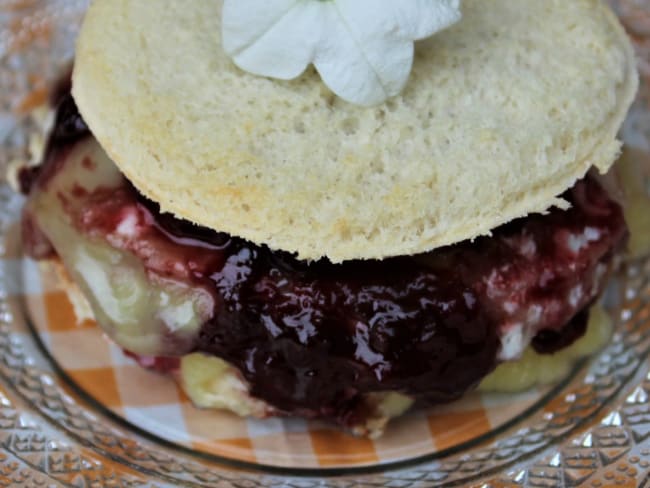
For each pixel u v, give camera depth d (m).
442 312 0.20
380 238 0.19
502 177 0.19
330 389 0.21
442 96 0.20
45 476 0.21
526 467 0.21
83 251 0.21
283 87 0.20
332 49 0.19
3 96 0.27
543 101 0.20
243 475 0.21
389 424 0.22
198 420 0.22
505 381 0.22
